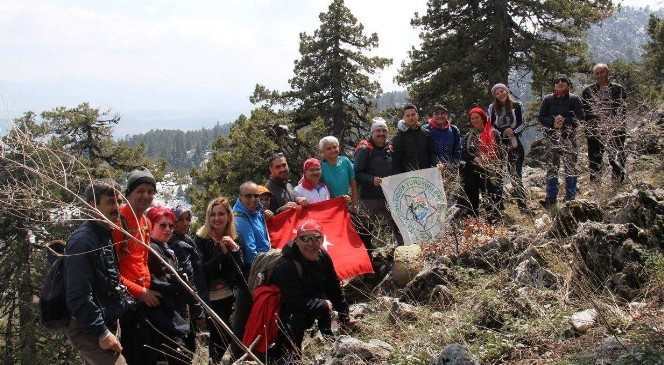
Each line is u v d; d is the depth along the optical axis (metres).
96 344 4.28
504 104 8.54
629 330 3.87
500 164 6.80
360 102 25.14
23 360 17.17
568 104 8.30
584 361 3.62
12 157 3.10
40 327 17.53
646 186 6.11
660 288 4.21
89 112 21.45
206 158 20.09
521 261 5.62
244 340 5.47
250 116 20.52
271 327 5.44
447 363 3.62
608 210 6.15
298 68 24.53
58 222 3.31
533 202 8.85
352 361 4.57
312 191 7.86
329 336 5.40
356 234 7.63
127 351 4.70
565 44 20.39
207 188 19.06
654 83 26.95
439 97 20.66
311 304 5.40
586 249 5.01
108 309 4.23
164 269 4.82
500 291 5.06
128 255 4.53
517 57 20.25
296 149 20.50
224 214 6.12
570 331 4.12
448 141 8.15
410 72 21.12
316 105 24.25
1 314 18.95
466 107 19.45
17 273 16.97
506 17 19.69
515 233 6.68
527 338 4.25
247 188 6.64
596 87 8.35
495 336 4.34
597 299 4.40
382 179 7.77
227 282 6.14
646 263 4.48
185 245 5.37
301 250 5.49
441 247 6.83
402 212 7.64
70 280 4.05
